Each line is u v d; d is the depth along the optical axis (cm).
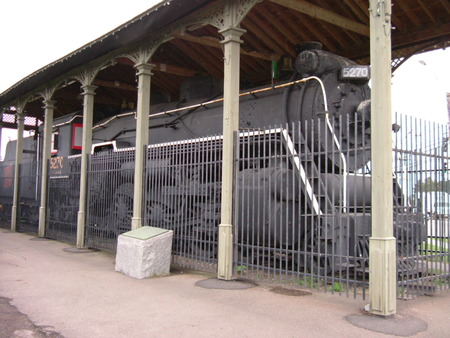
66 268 857
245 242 804
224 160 745
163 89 1362
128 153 1027
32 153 1775
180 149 887
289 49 1009
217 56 1068
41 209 1366
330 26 924
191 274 809
